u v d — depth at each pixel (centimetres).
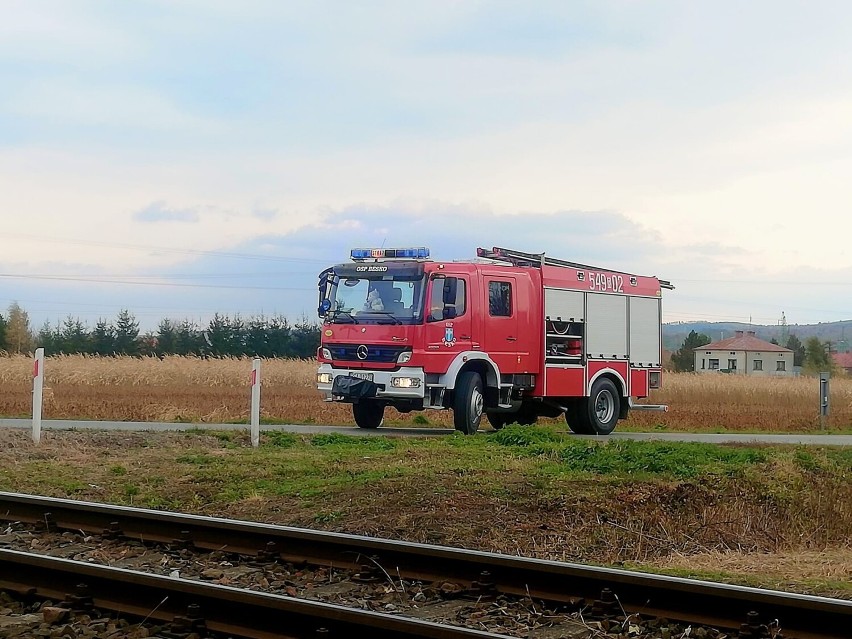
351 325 2012
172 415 2472
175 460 1555
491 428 2500
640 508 1327
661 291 2500
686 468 1520
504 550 1074
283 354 6856
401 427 2355
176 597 687
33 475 1405
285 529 911
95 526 1021
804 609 662
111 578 714
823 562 1074
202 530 949
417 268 1959
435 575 821
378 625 604
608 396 2333
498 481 1355
